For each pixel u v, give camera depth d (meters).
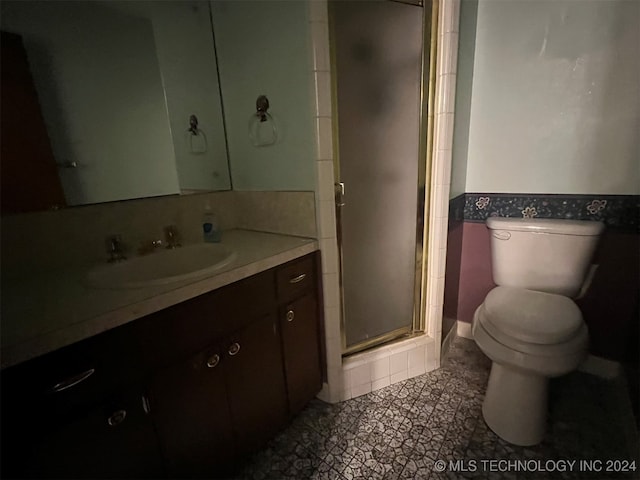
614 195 1.33
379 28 1.17
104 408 0.67
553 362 0.98
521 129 1.48
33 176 0.91
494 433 1.22
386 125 1.28
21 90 0.88
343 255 1.34
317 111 1.08
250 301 1.00
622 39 1.21
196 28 1.28
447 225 1.42
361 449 1.19
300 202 1.24
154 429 0.78
